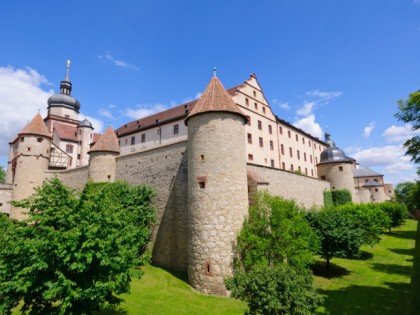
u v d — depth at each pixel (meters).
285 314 9.71
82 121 56.66
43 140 36.19
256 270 11.21
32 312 9.94
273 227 16.39
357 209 29.20
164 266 21.31
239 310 13.50
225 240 16.38
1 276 9.17
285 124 47.25
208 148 17.67
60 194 10.73
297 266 15.04
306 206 29.44
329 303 14.58
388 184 78.44
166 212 22.53
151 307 13.62
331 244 19.62
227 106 18.38
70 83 63.91
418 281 17.16
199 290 16.17
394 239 31.33
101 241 9.44
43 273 9.30
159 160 24.22
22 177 34.31
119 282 10.18
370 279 18.33
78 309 9.70
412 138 14.02
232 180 17.33
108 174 28.16
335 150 39.44
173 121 39.66
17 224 10.34
